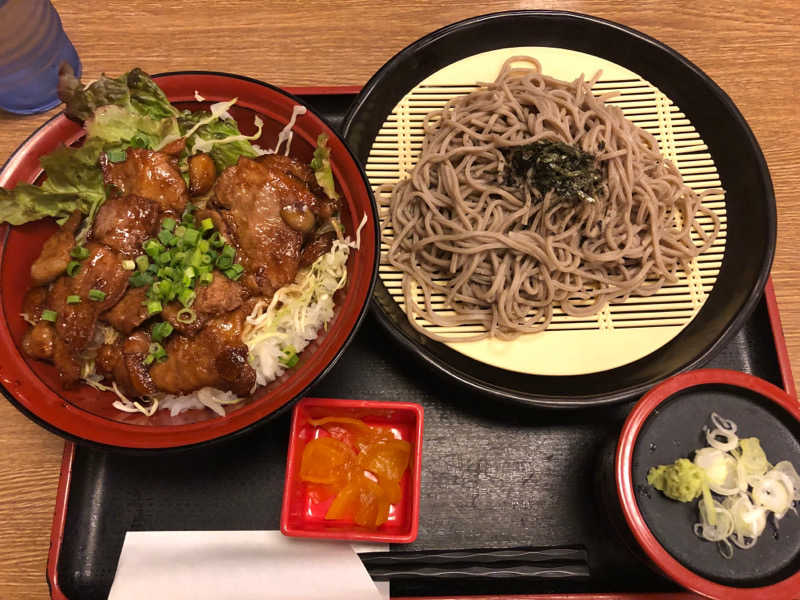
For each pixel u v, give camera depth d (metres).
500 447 0.41
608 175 0.45
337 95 0.48
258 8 0.51
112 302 0.36
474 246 0.44
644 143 0.48
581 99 0.47
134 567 0.37
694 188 0.47
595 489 0.40
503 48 0.49
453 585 0.38
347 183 0.38
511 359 0.43
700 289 0.45
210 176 0.39
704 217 0.47
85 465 0.40
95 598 0.38
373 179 0.46
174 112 0.39
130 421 0.36
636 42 0.48
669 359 0.42
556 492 0.40
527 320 0.45
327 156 0.38
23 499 0.40
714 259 0.46
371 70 0.50
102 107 0.38
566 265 0.44
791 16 0.51
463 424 0.41
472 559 0.37
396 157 0.47
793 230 0.46
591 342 0.44
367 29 0.50
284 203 0.37
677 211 0.47
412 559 0.37
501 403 0.41
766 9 0.51
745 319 0.41
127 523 0.39
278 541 0.38
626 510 0.34
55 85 0.47
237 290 0.36
